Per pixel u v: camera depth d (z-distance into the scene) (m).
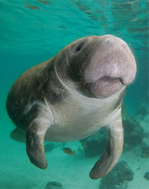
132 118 10.82
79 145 11.24
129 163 8.92
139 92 24.28
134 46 22.78
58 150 10.62
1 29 19.27
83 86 2.46
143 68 25.83
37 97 3.07
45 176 8.00
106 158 3.40
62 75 2.68
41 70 3.27
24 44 25.92
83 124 3.07
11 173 8.10
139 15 14.12
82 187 7.29
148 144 9.87
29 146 2.83
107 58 2.16
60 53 2.88
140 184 7.33
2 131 14.72
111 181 7.27
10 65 67.75
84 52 2.38
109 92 2.32
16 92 3.71
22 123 3.85
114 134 3.35
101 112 2.91
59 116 2.96
